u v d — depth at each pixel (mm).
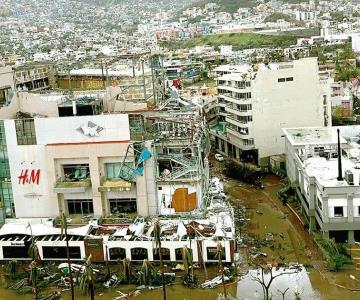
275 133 115625
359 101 158125
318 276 67500
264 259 73125
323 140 93875
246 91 114062
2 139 80188
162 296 65188
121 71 140375
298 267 70062
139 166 77438
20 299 66938
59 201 80625
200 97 137750
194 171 78000
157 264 72125
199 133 81938
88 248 73062
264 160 115500
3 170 81750
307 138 96375
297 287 64938
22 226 77312
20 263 75625
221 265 65250
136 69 141875
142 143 77000
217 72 146875
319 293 63469
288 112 115125
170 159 79000
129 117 77000
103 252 72625
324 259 71938
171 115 84688
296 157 90312
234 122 120188
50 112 86938
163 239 71625
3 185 82438
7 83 101562
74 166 80250
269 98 114125
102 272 71062
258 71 114000
